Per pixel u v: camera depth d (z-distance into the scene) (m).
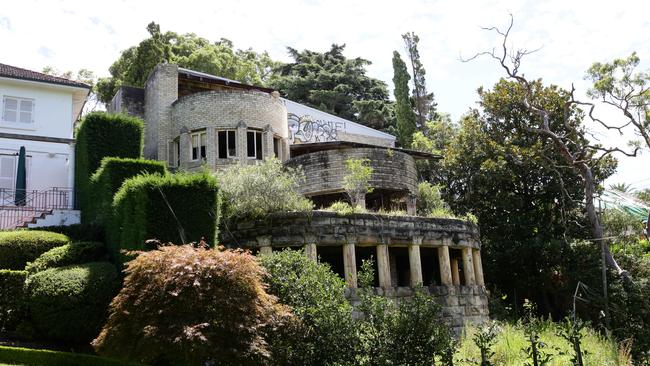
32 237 17.11
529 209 33.31
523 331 18.52
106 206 18.05
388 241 19.84
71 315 13.24
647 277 27.98
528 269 29.81
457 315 20.86
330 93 52.34
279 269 13.16
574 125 33.75
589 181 30.30
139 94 31.72
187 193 15.05
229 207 18.59
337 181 26.20
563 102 33.69
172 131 28.88
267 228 18.27
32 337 13.52
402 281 24.55
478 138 34.38
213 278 11.08
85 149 21.91
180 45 49.62
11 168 24.34
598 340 19.22
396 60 47.28
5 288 13.79
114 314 11.08
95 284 13.75
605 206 32.62
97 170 20.45
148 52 41.38
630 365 17.38
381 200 28.09
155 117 29.47
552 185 32.41
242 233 18.52
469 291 21.77
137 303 10.66
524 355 15.33
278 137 29.23
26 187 24.00
